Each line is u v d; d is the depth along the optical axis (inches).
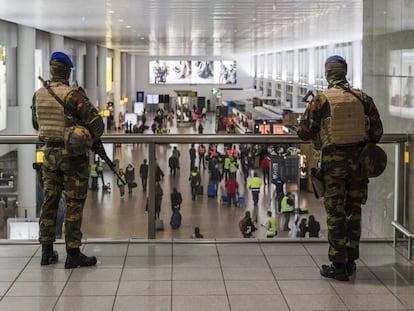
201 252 210.4
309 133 181.2
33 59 796.0
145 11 575.5
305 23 708.0
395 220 220.2
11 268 192.4
